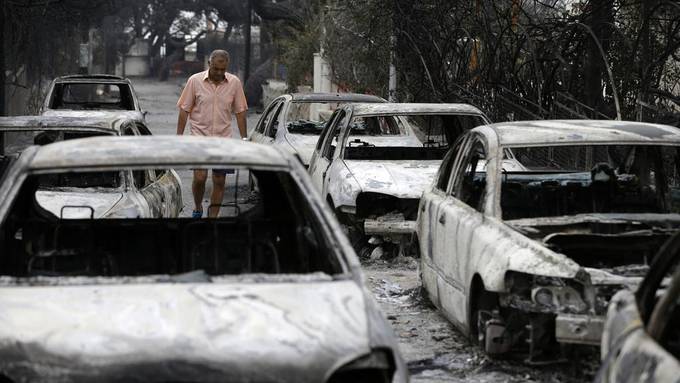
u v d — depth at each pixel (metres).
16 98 52.56
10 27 44.00
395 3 33.50
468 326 11.88
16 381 6.87
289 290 7.81
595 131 12.89
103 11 63.75
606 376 6.98
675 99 22.20
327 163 20.38
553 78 26.91
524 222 11.84
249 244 9.62
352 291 7.87
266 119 28.84
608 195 13.38
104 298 7.56
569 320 10.04
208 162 8.93
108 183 15.23
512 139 12.64
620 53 25.72
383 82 38.34
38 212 10.56
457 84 31.61
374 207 18.47
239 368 6.89
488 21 29.75
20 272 9.96
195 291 7.70
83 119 16.06
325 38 45.22
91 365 6.86
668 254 7.11
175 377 6.85
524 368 11.23
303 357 6.99
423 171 18.83
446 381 10.95
